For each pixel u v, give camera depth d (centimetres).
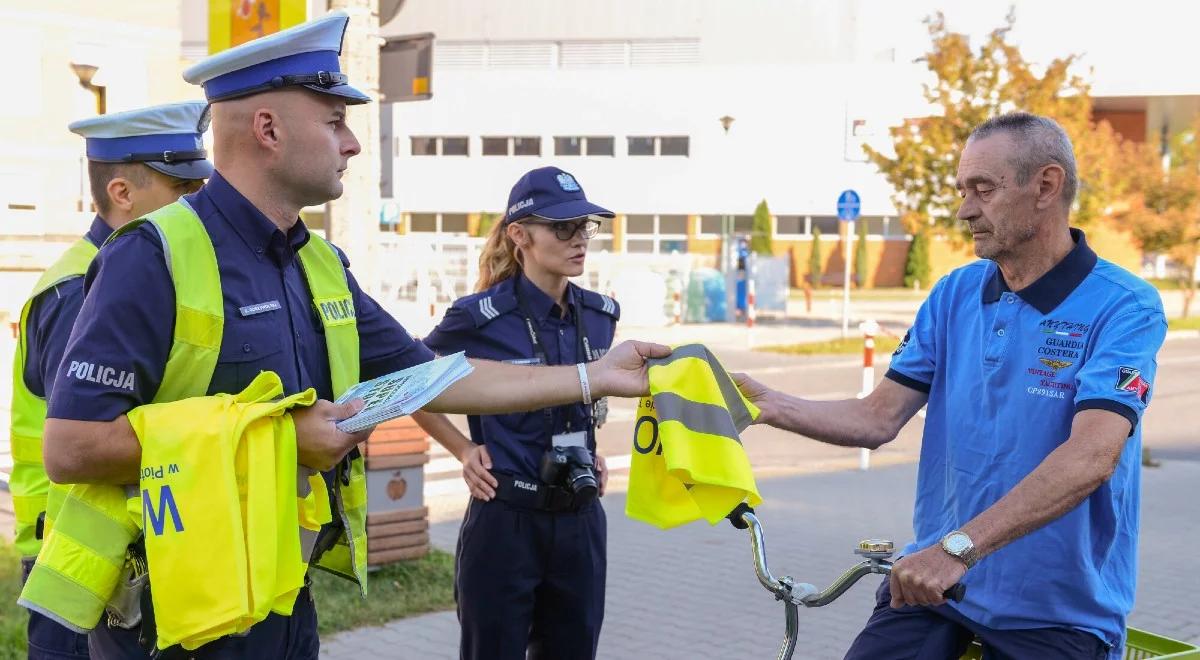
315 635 253
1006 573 269
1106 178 2264
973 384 281
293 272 243
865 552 249
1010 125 271
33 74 2583
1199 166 2636
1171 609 588
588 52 4722
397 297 2197
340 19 234
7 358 1409
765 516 791
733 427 269
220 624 204
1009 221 270
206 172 313
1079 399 256
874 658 285
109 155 303
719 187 4381
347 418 219
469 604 359
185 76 235
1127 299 262
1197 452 1077
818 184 4338
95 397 207
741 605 587
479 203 4466
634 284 2386
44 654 278
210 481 206
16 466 289
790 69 4312
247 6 491
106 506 221
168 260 217
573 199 366
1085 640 267
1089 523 266
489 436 358
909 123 2272
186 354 219
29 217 2583
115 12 2697
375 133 631
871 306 3284
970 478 279
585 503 354
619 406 1318
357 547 255
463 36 4734
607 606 585
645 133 4391
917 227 2286
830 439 298
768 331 2303
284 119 228
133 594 222
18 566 573
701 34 4688
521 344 370
